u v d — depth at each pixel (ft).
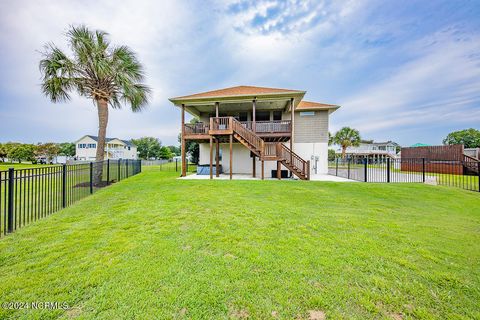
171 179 33.01
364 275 7.36
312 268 7.75
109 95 32.14
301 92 35.63
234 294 6.29
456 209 16.98
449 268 7.89
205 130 39.34
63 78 28.60
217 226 12.03
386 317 5.55
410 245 9.80
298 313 5.63
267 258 8.42
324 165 46.42
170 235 10.71
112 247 9.29
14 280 6.86
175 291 6.38
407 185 27.02
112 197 19.95
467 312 5.75
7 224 11.93
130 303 5.90
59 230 11.40
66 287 6.53
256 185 25.77
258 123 39.14
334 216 14.16
